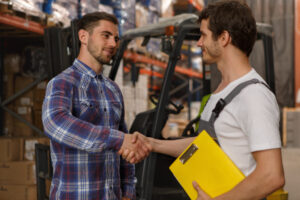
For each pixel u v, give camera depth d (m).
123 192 1.76
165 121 2.91
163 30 3.10
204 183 1.22
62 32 2.46
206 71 3.81
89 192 1.46
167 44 2.91
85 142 1.32
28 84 3.73
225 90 1.26
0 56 3.85
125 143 1.38
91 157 1.48
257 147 1.09
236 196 1.11
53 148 1.52
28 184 3.31
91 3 4.02
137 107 5.33
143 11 5.46
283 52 9.48
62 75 1.49
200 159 1.24
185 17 3.02
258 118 1.11
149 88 8.79
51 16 3.40
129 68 6.02
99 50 1.57
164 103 2.84
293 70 9.47
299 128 9.01
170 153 1.61
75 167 1.46
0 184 3.36
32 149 3.48
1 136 3.69
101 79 1.65
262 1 9.41
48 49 2.51
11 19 3.09
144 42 3.47
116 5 4.60
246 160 1.19
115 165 1.59
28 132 3.74
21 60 3.75
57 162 1.50
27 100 3.71
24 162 3.31
